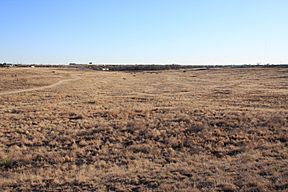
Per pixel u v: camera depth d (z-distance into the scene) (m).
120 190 16.55
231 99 54.00
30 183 18.55
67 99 60.69
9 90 76.00
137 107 45.56
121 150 25.98
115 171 19.95
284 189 14.95
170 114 38.25
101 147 27.25
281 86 77.56
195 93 65.94
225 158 21.97
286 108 42.84
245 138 27.14
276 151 22.41
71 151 26.11
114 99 57.66
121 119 37.28
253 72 126.56
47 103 54.97
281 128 28.98
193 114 37.53
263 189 15.12
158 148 25.97
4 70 111.25
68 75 114.62
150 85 90.56
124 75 132.12
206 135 28.38
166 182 17.12
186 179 17.38
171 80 107.50
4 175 21.20
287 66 146.75
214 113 37.38
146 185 17.03
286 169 17.66
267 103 48.12
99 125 34.34
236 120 32.78
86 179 18.41
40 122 37.59
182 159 22.53
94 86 86.25
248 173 17.44
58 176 19.80
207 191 15.38
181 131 30.06
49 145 28.66
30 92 71.62
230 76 116.69
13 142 29.81
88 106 49.03
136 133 30.44
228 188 15.50
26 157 24.75
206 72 140.00
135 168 20.58
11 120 39.25
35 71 117.38
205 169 18.92
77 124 35.66
